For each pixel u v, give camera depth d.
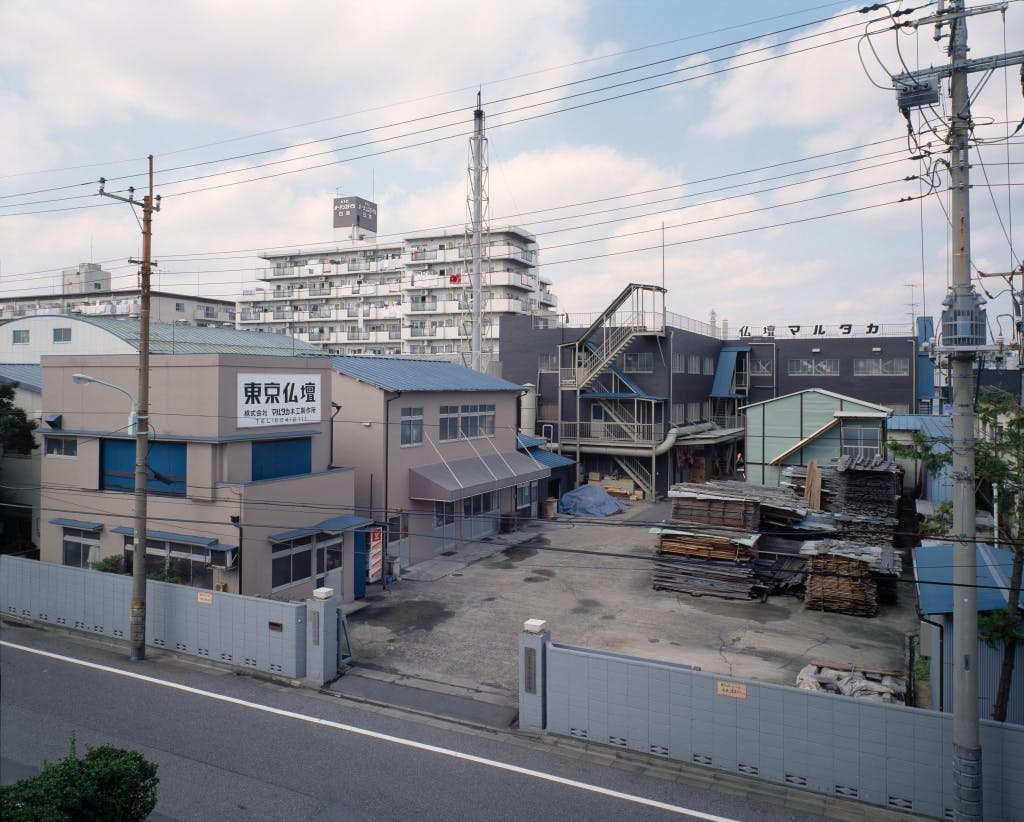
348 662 16.92
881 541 23.38
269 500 19.64
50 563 20.45
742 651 17.95
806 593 21.83
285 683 15.86
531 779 11.74
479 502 31.45
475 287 37.47
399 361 32.12
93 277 81.06
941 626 12.63
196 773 11.71
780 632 19.39
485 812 10.68
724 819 10.61
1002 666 11.54
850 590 20.89
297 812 10.59
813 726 11.47
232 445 19.56
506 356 46.62
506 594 22.94
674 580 23.30
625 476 42.41
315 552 21.23
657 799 11.17
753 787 11.60
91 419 21.66
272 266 81.44
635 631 19.47
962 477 10.12
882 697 13.84
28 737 12.86
